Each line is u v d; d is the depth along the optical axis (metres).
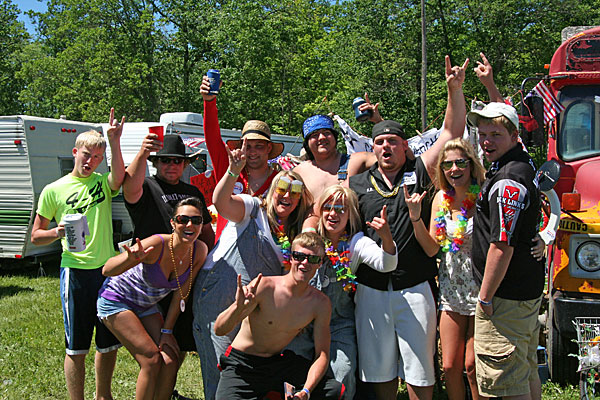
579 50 5.69
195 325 4.05
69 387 4.21
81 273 4.19
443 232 3.87
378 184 4.05
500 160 3.46
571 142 5.66
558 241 4.80
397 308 3.86
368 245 3.85
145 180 4.41
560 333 4.69
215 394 3.98
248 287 3.49
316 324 3.69
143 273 3.89
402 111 24.27
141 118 26.86
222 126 25.38
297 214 4.04
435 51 25.23
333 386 3.62
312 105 25.36
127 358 5.91
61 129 11.89
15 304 8.74
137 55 26.14
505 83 24.58
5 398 4.87
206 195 5.07
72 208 4.30
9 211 11.16
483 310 3.47
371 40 24.55
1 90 33.41
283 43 26.77
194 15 26.88
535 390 3.72
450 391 3.99
